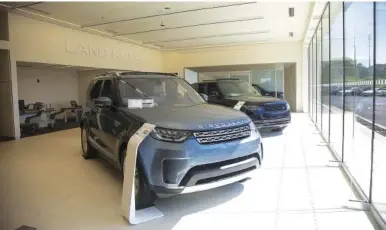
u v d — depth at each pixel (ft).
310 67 38.52
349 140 14.05
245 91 26.40
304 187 11.36
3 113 25.76
